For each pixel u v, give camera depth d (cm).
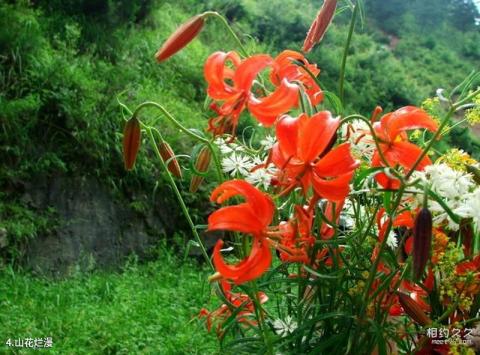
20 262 427
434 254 112
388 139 111
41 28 556
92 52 575
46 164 453
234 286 129
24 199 446
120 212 488
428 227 98
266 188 117
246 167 125
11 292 384
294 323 121
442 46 1344
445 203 105
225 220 101
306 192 103
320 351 114
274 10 935
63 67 489
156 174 503
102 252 471
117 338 336
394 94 933
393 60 1138
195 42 744
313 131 100
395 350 126
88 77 516
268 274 121
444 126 112
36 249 439
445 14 1452
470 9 1488
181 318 364
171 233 510
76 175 471
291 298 126
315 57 885
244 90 114
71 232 459
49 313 362
